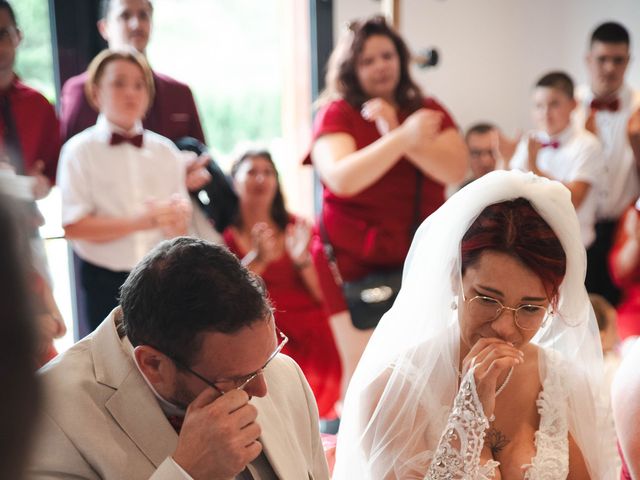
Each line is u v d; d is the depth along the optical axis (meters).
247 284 1.25
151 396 1.31
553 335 1.77
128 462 1.28
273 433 1.45
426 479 1.56
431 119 2.83
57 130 3.14
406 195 3.02
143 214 2.91
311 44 4.41
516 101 5.32
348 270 3.07
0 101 2.96
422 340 1.67
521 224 1.58
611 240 4.22
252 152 3.50
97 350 1.36
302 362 3.41
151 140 3.12
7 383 0.37
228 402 1.21
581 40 5.17
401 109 3.14
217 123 4.24
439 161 2.99
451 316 1.66
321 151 3.06
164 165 3.11
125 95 2.96
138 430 1.30
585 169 3.96
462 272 1.62
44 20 3.54
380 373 1.70
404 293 1.70
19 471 0.38
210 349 1.22
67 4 3.56
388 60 3.07
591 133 4.41
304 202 4.54
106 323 1.38
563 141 4.06
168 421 1.31
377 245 3.02
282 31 4.32
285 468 1.43
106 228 2.89
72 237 2.93
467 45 5.09
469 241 1.61
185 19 4.05
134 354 1.27
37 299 0.39
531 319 1.62
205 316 1.21
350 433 1.71
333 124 3.08
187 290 1.22
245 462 1.19
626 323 3.97
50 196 3.19
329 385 3.46
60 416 1.27
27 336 0.37
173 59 4.05
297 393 1.57
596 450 1.75
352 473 1.70
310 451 1.56
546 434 1.69
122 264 2.95
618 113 4.37
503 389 1.73
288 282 3.45
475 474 1.54
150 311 1.24
